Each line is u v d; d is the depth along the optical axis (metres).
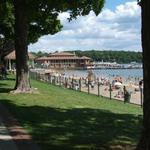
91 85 43.88
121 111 22.52
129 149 12.12
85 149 11.95
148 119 10.08
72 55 179.00
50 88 39.00
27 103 23.69
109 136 14.02
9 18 44.56
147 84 10.05
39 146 12.25
